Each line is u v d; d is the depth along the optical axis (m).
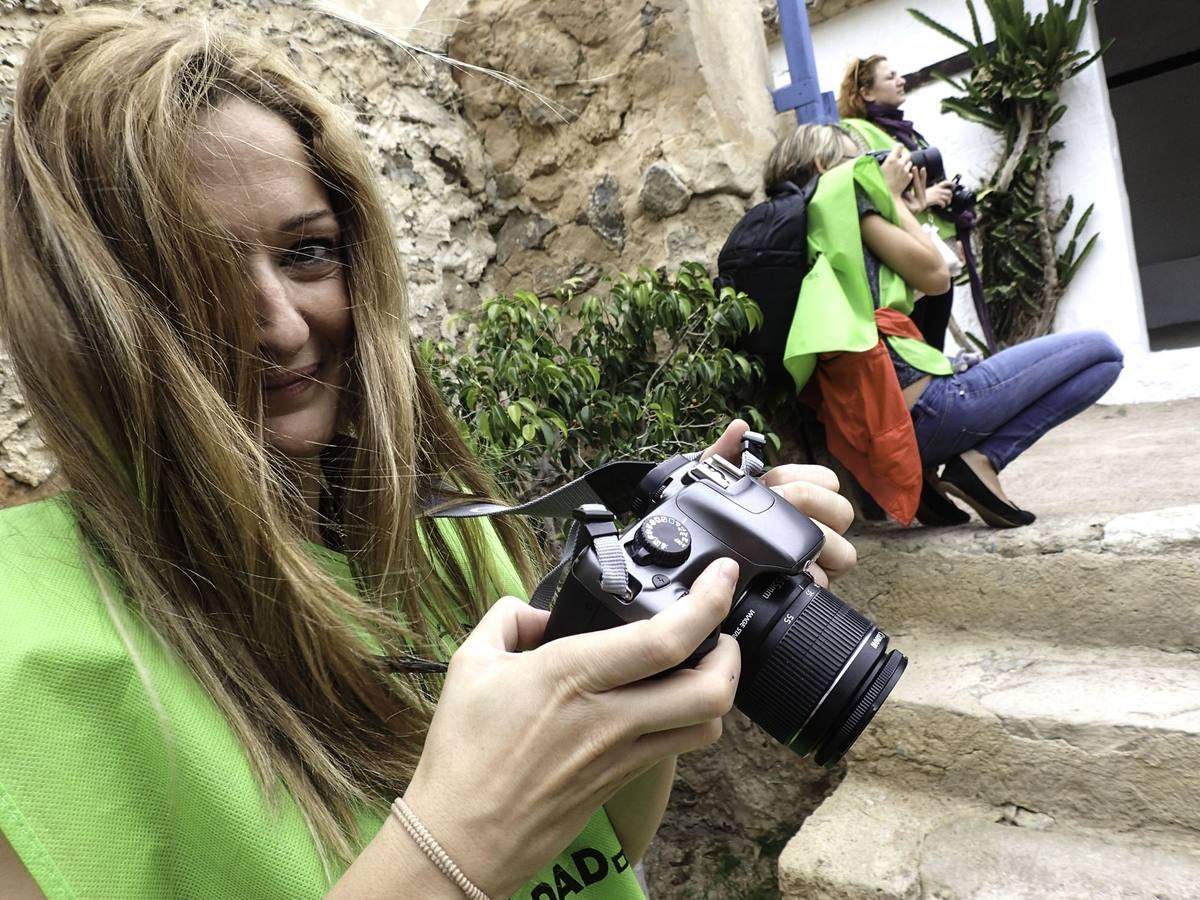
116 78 0.57
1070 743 1.39
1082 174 3.91
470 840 0.44
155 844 0.48
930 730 1.52
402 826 0.45
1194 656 1.53
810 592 0.67
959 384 1.85
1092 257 3.93
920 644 1.79
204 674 0.53
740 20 2.31
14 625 0.47
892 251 1.88
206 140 0.58
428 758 0.47
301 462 0.70
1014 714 1.44
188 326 0.56
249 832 0.50
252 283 0.61
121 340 0.53
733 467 0.70
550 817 0.45
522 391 1.78
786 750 2.03
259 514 0.56
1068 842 1.35
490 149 2.37
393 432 0.69
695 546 0.61
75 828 0.45
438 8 2.31
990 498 1.81
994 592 1.75
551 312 1.98
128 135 0.55
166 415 0.55
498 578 0.83
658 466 0.72
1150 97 6.88
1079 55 3.74
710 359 1.92
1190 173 6.88
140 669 0.50
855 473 1.93
